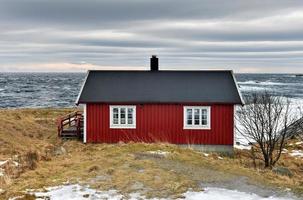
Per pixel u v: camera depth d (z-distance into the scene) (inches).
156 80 1326.3
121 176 647.1
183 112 1216.8
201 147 1211.9
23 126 1407.5
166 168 703.7
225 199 551.5
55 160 848.3
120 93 1261.1
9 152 1019.3
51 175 689.0
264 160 1032.2
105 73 1358.3
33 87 5846.5
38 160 839.7
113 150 879.1
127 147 897.5
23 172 727.1
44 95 4222.4
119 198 554.6
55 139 1307.8
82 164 749.3
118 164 726.5
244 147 1294.3
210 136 1211.2
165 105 1222.9
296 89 5477.4
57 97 3976.4
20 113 1812.3
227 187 609.9
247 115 1425.9
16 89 5231.3
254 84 7342.5
